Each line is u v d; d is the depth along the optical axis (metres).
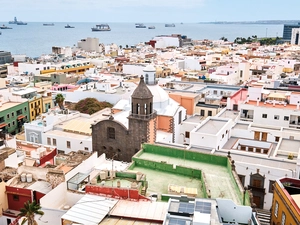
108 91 126.25
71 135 87.00
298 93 96.06
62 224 39.25
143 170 55.16
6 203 48.66
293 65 183.75
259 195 64.81
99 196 43.41
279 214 50.56
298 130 79.12
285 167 63.97
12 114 113.50
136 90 71.81
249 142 76.81
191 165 56.75
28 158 66.56
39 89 139.62
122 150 75.12
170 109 85.50
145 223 38.91
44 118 98.00
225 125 76.94
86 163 59.41
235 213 38.47
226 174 53.31
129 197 42.97
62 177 48.56
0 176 51.78
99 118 98.44
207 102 104.31
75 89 138.50
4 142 66.75
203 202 38.56
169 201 39.94
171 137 84.06
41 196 47.28
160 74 177.88
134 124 72.44
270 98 95.75
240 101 98.75
